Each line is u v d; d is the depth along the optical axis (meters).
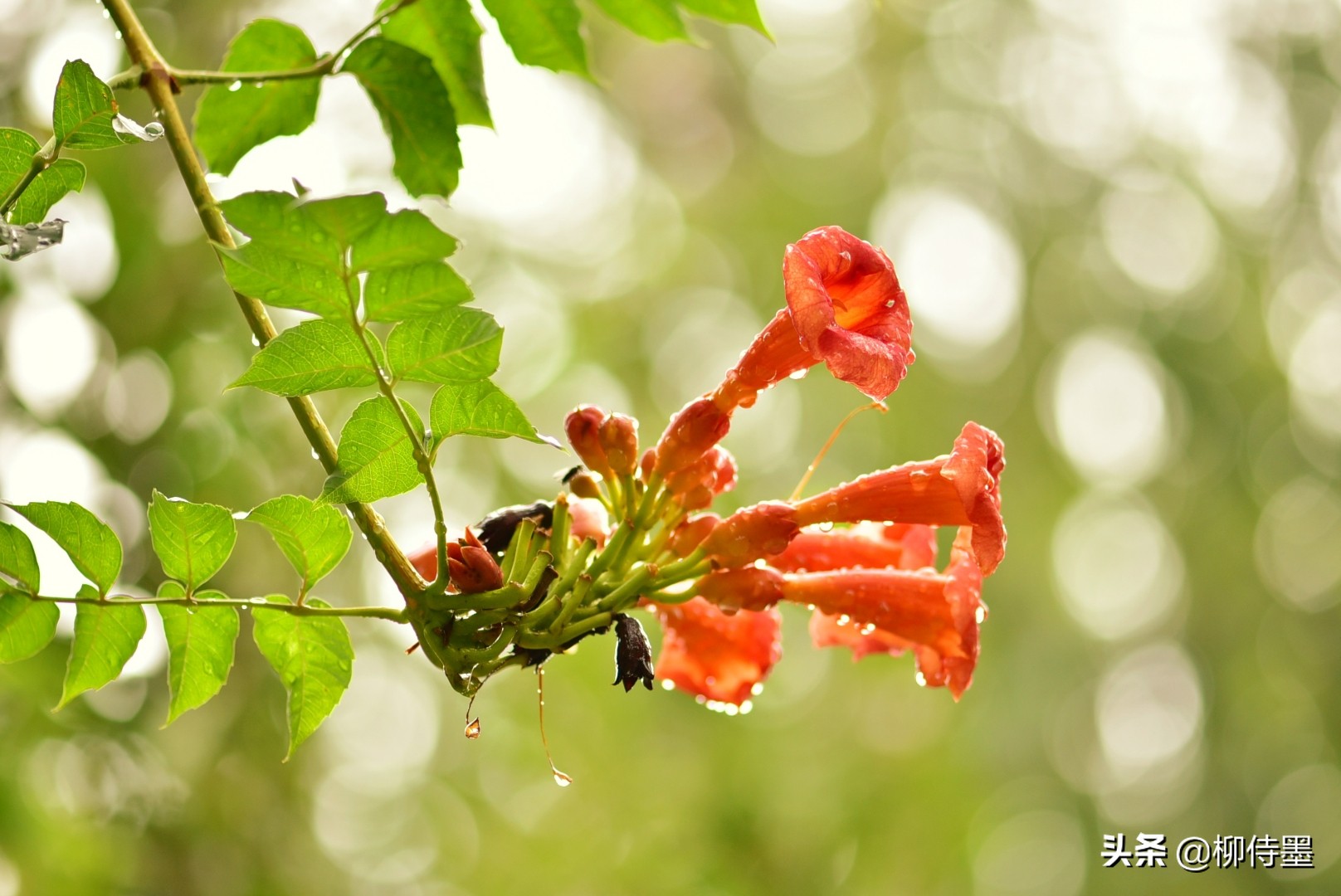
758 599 2.36
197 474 7.35
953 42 14.79
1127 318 14.32
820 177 14.09
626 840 10.74
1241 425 14.37
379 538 2.16
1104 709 14.66
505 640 2.18
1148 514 14.91
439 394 2.09
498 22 2.85
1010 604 13.23
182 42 8.06
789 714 11.60
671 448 2.31
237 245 2.31
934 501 2.45
